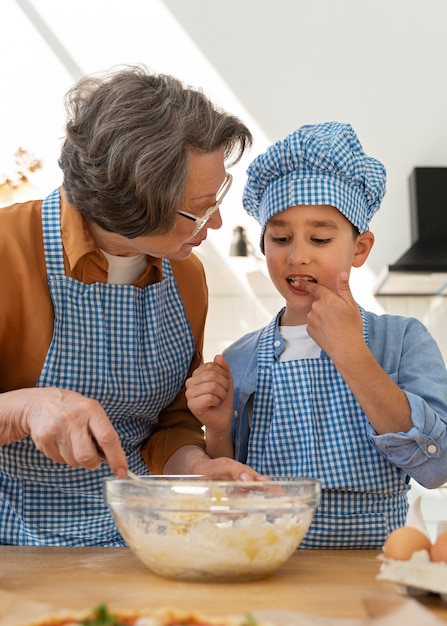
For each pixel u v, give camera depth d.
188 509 0.96
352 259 1.50
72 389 1.37
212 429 1.42
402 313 3.39
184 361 1.50
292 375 1.46
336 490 1.39
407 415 1.29
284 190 1.44
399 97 3.52
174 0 3.54
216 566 0.95
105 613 0.72
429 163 3.49
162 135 1.14
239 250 3.33
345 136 1.45
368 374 1.29
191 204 1.21
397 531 0.94
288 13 3.54
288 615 0.76
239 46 3.53
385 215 3.45
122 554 1.21
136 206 1.16
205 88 3.51
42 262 1.36
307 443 1.42
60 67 3.49
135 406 1.44
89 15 3.51
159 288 1.46
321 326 1.33
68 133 1.21
